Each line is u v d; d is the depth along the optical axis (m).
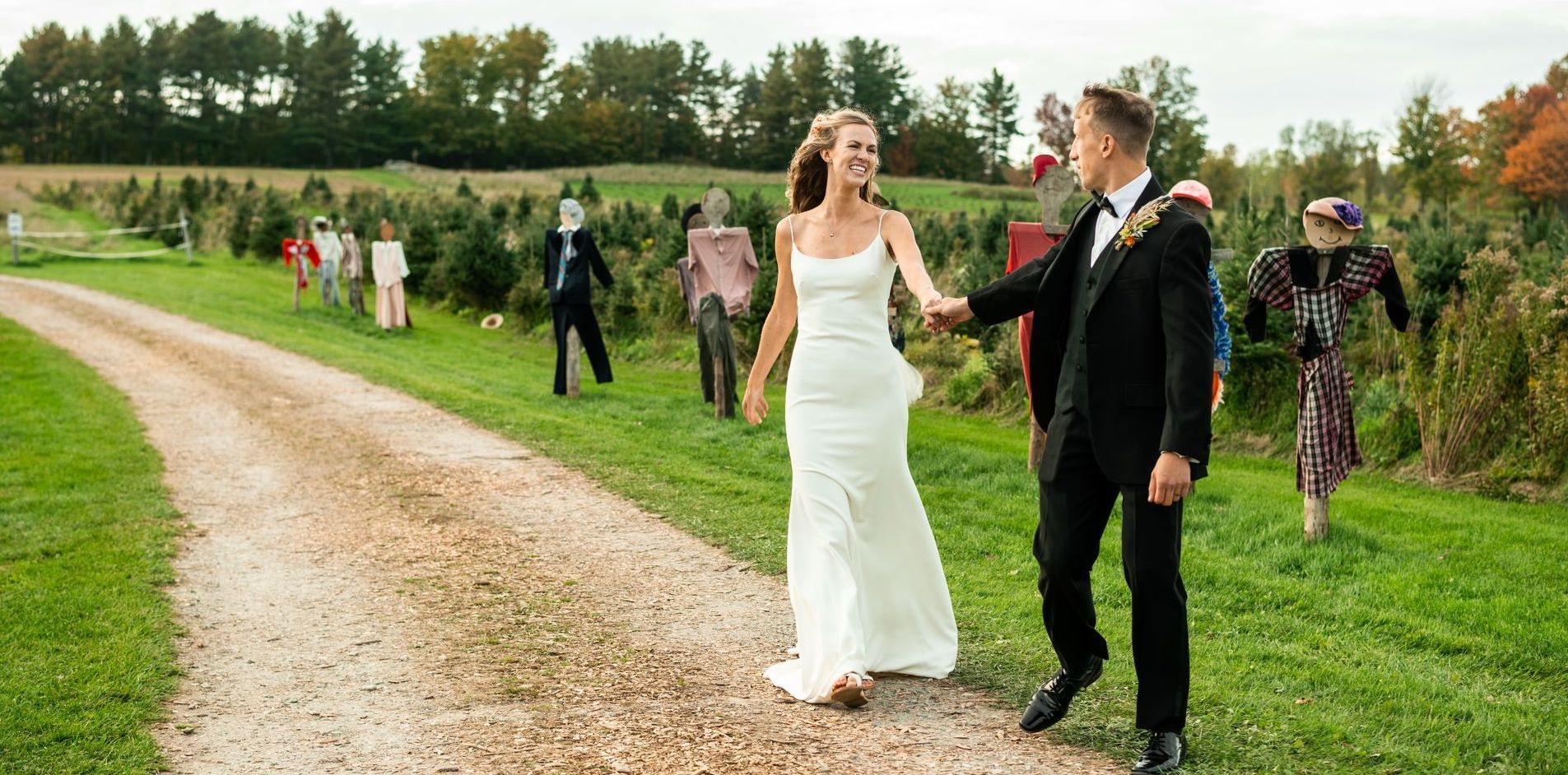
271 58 125.88
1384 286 6.74
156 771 3.89
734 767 3.72
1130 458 3.68
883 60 119.81
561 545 7.19
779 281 5.00
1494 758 3.73
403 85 126.56
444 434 11.37
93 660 5.07
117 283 30.25
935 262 21.66
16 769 3.90
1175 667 3.67
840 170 4.61
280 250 37.78
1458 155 65.50
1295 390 10.61
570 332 13.81
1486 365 8.97
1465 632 5.21
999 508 7.81
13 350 17.73
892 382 4.68
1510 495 8.49
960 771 3.68
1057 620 3.96
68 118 123.44
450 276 24.95
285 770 3.87
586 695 4.53
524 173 112.75
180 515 8.23
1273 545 6.76
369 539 7.49
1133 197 3.79
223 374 15.90
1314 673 4.58
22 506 8.41
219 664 5.11
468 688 4.68
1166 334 3.60
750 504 8.10
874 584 4.68
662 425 11.73
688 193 84.25
